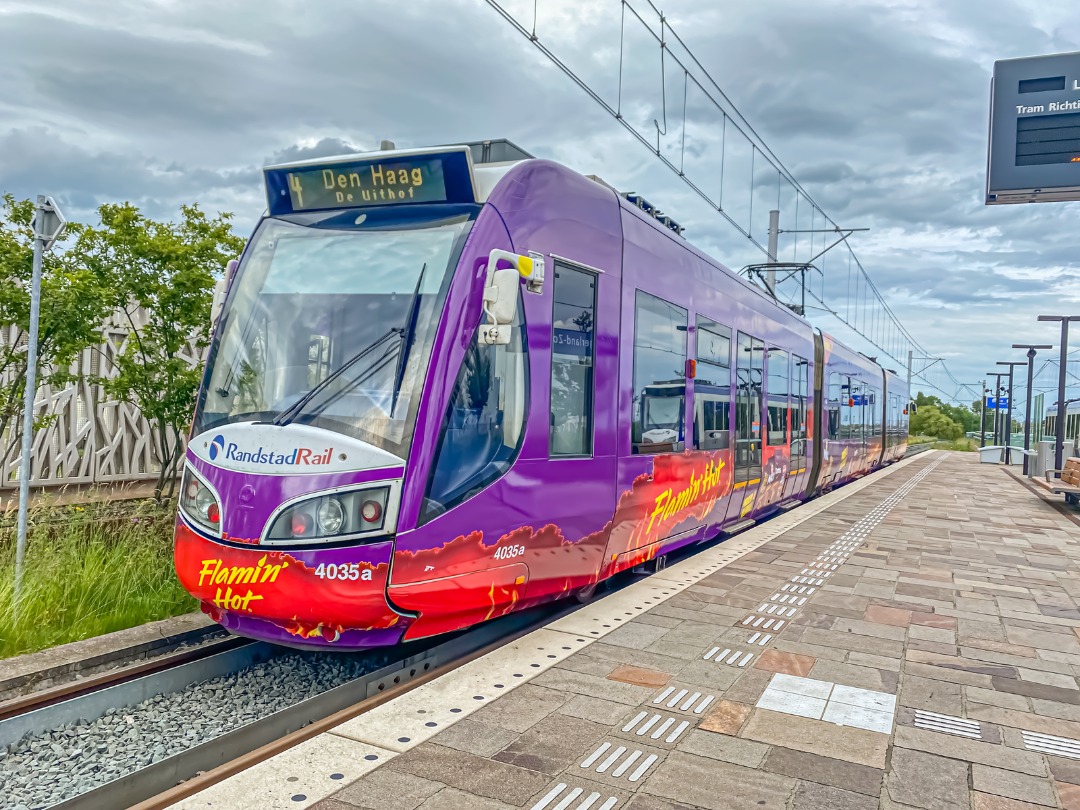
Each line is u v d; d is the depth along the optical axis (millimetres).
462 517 5168
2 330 9195
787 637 6152
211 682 5324
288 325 5496
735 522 10844
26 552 6727
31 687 5070
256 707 4973
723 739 4238
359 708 4492
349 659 5738
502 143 6387
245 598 4891
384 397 5027
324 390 5168
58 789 3879
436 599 5051
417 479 4883
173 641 5891
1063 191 16672
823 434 16469
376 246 5520
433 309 5160
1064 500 17391
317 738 4055
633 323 7223
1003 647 6023
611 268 6848
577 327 6371
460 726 4273
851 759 4051
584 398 6469
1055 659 5746
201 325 9070
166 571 7062
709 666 5402
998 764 4043
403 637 5066
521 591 5797
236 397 5422
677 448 8211
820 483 16828
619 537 7059
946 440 92000
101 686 5062
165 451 9195
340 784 3582
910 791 3730
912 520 13672
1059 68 16672
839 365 18484
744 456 10547
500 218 5551
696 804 3537
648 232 7637
